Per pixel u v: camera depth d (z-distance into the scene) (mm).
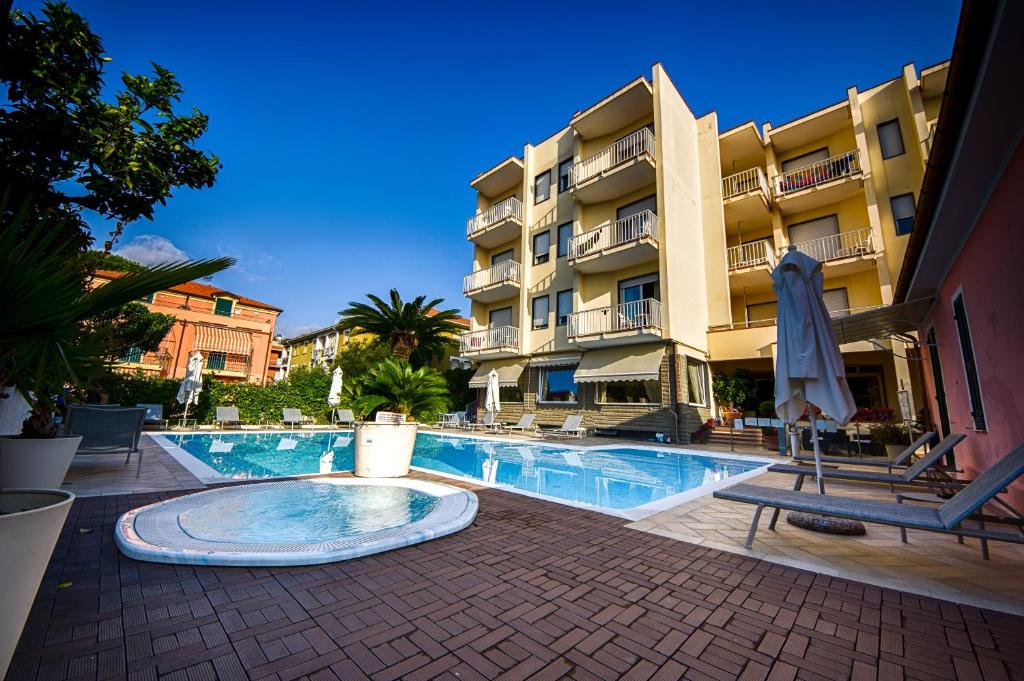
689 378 17531
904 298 9094
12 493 2059
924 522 3295
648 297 18547
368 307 24719
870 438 12188
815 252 19328
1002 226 4984
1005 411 5434
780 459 12211
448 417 23703
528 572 3484
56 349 2535
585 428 18875
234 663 2154
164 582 3119
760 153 21719
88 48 4559
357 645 2355
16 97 4297
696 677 2146
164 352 34312
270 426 20797
